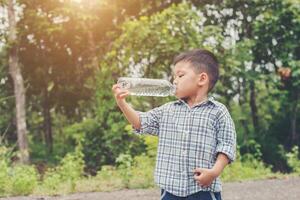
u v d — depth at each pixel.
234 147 2.65
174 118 2.70
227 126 2.65
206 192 2.61
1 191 7.80
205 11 14.33
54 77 16.02
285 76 13.30
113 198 7.16
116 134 12.27
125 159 9.06
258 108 14.65
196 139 2.63
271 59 14.09
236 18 14.25
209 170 2.53
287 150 14.29
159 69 12.27
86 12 14.23
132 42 12.26
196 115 2.66
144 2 14.70
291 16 13.42
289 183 8.71
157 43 12.13
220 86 12.84
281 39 13.70
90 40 14.78
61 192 7.82
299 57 14.05
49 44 15.31
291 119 14.26
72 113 16.62
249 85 13.84
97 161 12.66
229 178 9.52
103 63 12.82
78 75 15.85
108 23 15.04
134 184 8.47
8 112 15.70
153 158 9.47
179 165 2.64
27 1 14.27
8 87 15.56
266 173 10.41
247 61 13.13
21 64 15.56
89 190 8.07
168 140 2.69
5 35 13.16
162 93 2.71
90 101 15.73
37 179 8.95
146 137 9.74
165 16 12.22
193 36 12.13
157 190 7.99
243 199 6.94
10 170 8.45
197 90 2.71
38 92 16.28
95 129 12.80
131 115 2.74
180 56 2.77
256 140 14.04
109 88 12.68
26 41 14.98
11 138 15.68
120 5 14.87
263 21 13.38
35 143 16.64
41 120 17.17
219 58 12.43
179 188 2.62
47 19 14.24
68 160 9.20
